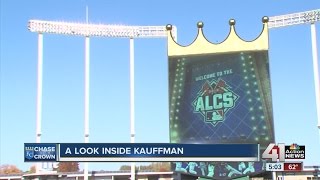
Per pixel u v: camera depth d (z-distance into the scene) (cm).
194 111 7244
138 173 8338
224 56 7219
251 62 7069
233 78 7106
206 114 7169
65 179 7981
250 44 7119
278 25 7681
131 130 7388
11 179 8769
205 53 7331
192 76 7344
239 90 7044
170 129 7319
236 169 6812
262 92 6931
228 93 7094
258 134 6844
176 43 7488
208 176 6938
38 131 7262
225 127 7031
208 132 7119
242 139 6912
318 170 7400
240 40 7175
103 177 8331
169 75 7444
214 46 7312
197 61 7356
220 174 6875
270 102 6856
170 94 7394
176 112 7331
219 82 7181
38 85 7388
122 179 8394
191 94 7306
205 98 7212
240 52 7144
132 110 7431
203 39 7375
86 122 7312
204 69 7306
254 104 6931
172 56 7475
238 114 7000
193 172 7031
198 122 7200
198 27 7412
